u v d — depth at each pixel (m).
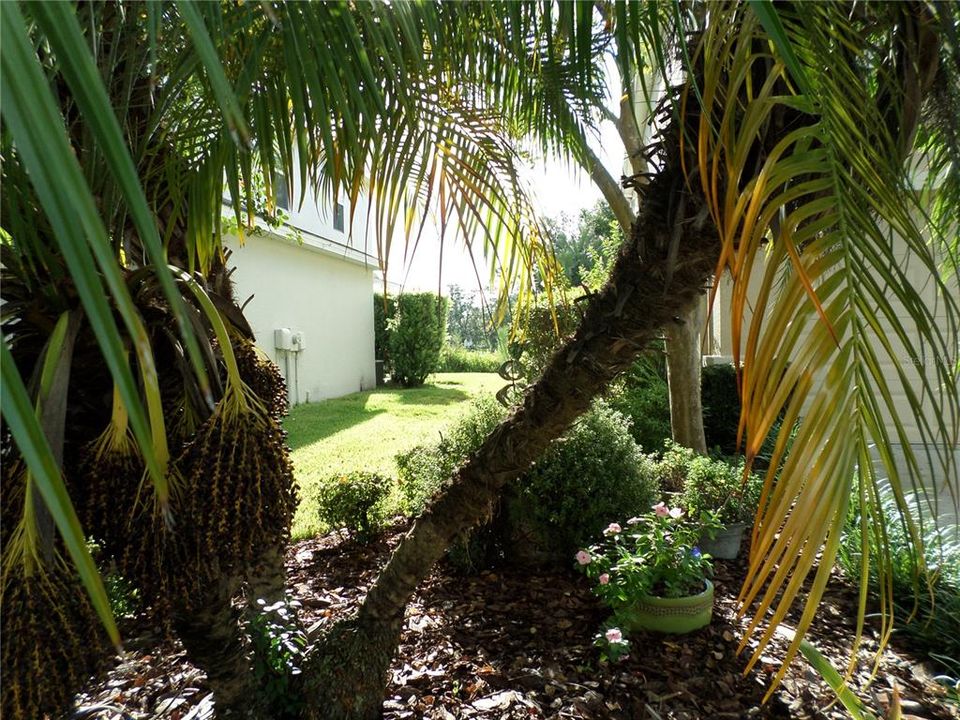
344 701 1.76
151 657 2.27
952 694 2.08
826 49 0.91
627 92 0.86
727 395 5.61
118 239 1.24
